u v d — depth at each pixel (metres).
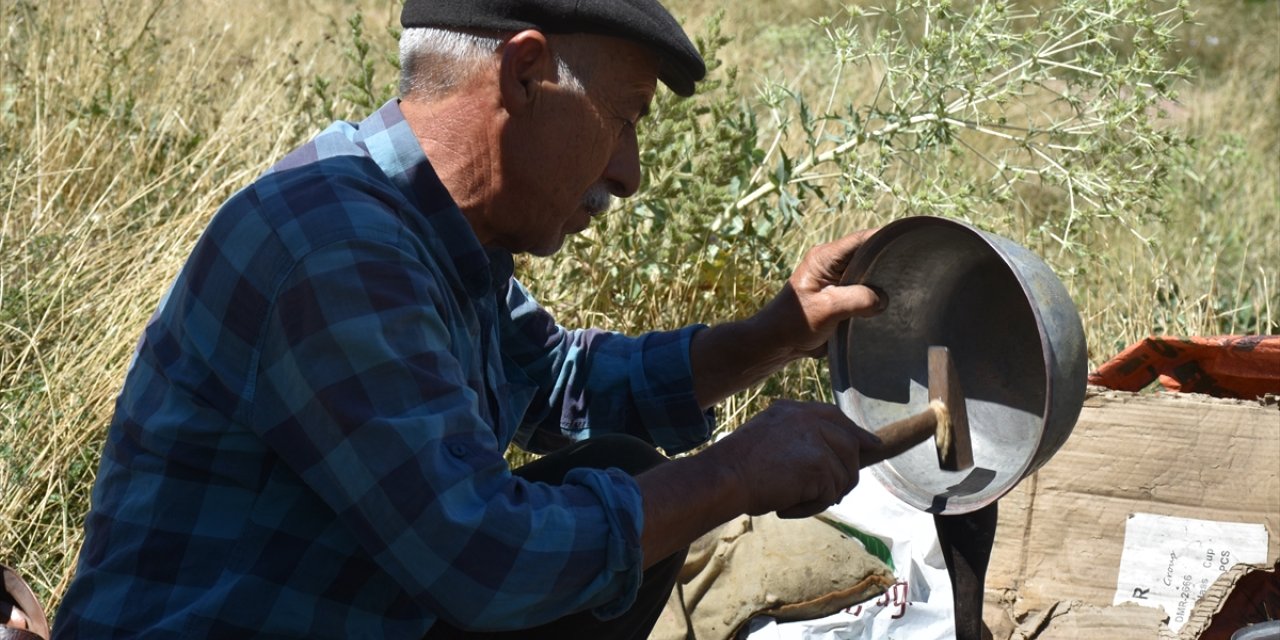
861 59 3.16
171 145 3.95
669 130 2.99
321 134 1.54
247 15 5.51
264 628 1.42
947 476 1.68
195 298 1.44
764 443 1.51
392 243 1.41
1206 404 2.26
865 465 1.60
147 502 1.45
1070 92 3.10
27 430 2.65
